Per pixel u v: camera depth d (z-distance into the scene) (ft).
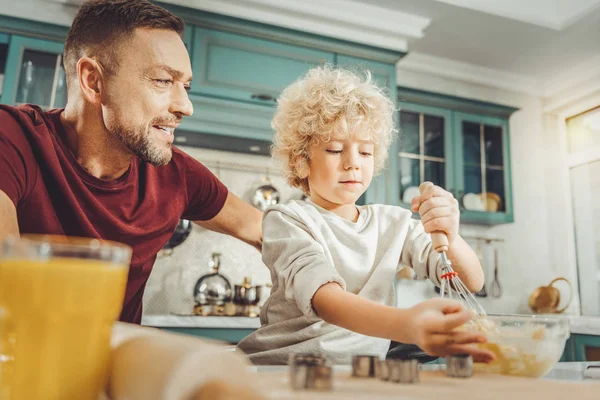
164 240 3.70
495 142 10.55
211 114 7.53
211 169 8.71
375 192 8.56
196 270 8.48
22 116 3.07
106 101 3.11
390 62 8.90
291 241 2.63
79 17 3.17
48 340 0.91
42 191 3.06
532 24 8.87
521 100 11.35
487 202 10.30
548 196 11.08
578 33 9.14
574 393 1.21
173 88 3.22
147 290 8.11
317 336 2.64
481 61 10.44
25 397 0.90
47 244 0.94
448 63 10.48
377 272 2.94
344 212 3.26
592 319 7.29
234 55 7.86
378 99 3.44
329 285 2.23
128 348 1.03
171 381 0.83
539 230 10.93
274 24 8.02
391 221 3.31
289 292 2.39
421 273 3.10
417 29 8.93
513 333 1.72
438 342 1.62
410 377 1.31
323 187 3.13
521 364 1.66
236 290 7.63
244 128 7.71
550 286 10.05
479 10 8.49
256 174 9.03
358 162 3.09
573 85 10.69
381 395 1.11
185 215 4.14
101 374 0.98
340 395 1.09
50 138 3.16
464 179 10.15
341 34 8.60
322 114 3.12
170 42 3.16
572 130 10.84
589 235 10.31
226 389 0.90
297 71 8.20
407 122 9.72
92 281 0.95
